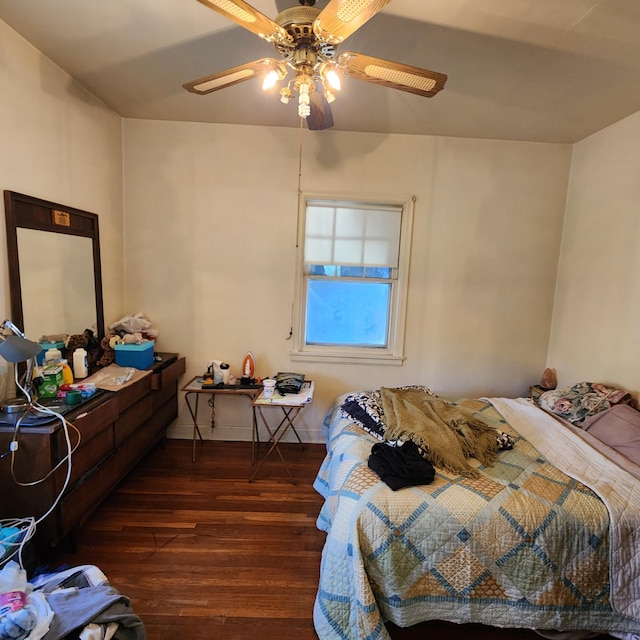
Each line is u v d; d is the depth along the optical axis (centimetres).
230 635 145
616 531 142
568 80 200
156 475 254
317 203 294
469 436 190
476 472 169
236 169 287
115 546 187
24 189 188
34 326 196
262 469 266
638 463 180
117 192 277
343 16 109
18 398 171
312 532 203
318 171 288
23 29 174
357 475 162
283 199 290
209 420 309
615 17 151
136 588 163
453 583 141
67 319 222
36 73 192
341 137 286
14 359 143
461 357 310
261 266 296
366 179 291
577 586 142
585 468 175
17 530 148
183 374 304
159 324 299
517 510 145
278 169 288
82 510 179
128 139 280
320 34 118
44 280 202
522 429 221
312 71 137
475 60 184
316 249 299
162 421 277
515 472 170
